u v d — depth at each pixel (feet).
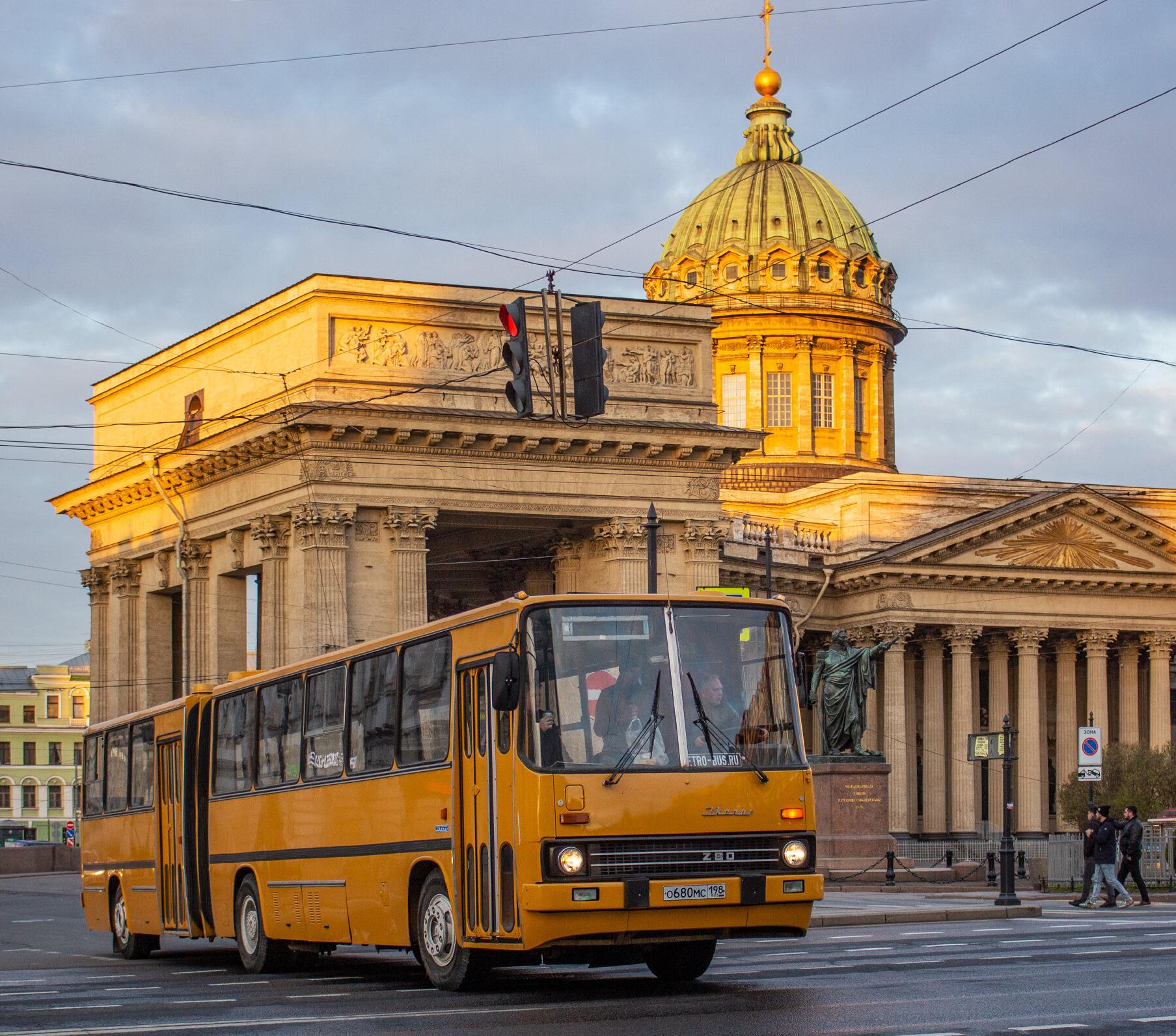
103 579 268.62
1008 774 142.51
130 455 252.42
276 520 220.43
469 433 217.56
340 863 89.56
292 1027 64.34
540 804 71.77
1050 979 74.69
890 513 326.24
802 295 357.61
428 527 217.77
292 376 218.79
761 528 313.94
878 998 68.59
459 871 77.71
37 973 100.94
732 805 73.67
